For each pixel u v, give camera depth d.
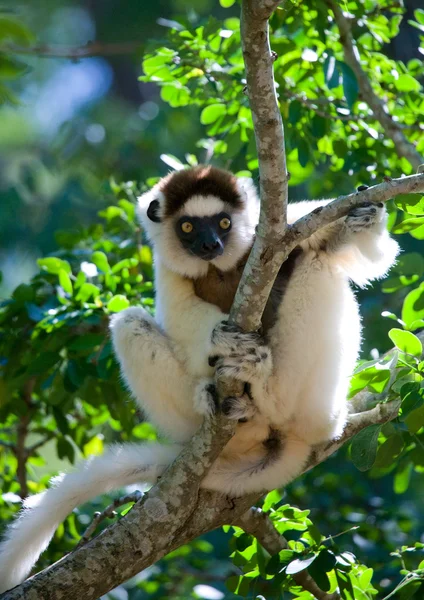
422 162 11.66
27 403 12.54
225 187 10.49
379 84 13.05
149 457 9.81
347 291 9.18
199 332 9.34
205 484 9.24
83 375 11.16
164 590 12.48
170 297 9.78
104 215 13.59
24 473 12.45
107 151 21.98
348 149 12.74
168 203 10.38
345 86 11.34
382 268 9.09
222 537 13.43
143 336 9.49
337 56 12.42
